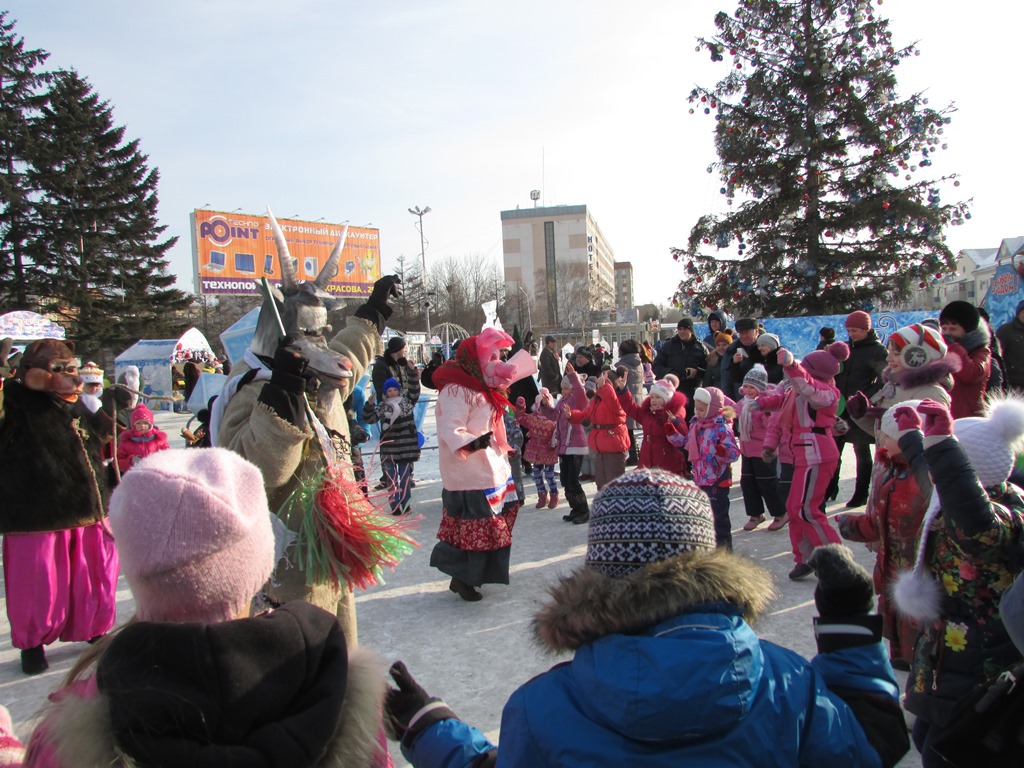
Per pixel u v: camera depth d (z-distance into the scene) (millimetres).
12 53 37156
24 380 4430
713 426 5871
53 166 37344
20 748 1611
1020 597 2018
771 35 16641
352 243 43375
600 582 1612
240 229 38625
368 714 1476
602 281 124000
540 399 8266
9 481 4328
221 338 15648
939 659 2541
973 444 2492
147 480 1365
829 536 5277
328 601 2977
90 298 36844
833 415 5312
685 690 1388
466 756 1769
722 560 1604
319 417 3043
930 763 2529
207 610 1357
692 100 17141
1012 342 7203
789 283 17297
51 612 4410
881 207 15969
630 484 1718
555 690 1570
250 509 1438
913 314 14922
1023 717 2074
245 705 1256
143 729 1188
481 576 5270
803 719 1525
